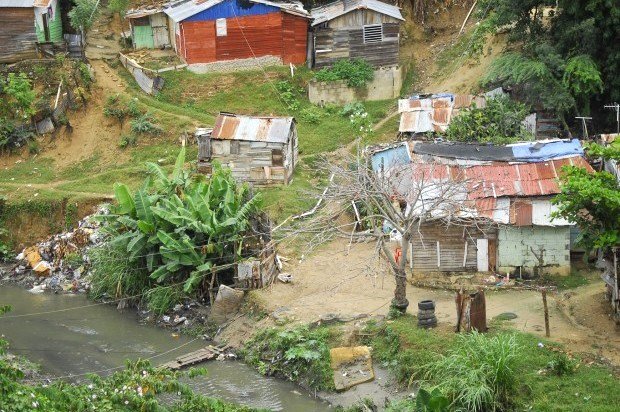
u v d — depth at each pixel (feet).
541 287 84.17
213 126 120.98
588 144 84.74
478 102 113.80
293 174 114.93
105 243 99.09
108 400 58.65
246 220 92.32
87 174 119.34
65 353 83.61
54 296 98.84
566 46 113.50
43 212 111.75
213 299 90.17
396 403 68.18
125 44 139.95
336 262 95.66
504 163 92.48
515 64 111.14
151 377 61.62
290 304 86.38
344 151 109.60
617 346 72.74
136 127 122.31
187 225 90.84
